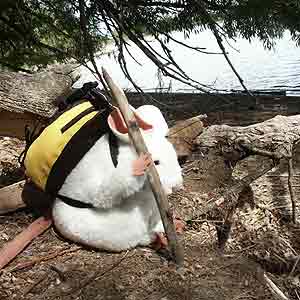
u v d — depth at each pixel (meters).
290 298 0.66
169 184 0.65
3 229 0.75
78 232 0.65
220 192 0.80
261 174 0.80
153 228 0.67
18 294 0.60
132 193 0.62
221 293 0.60
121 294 0.59
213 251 0.69
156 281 0.61
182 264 0.64
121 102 0.59
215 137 0.87
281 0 1.08
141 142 0.60
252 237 0.76
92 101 0.67
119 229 0.65
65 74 0.79
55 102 0.76
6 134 0.78
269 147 0.81
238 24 1.14
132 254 0.66
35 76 0.77
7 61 1.45
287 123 0.82
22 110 0.74
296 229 0.81
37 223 0.69
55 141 0.64
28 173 0.68
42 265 0.65
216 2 1.18
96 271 0.63
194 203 0.77
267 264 0.72
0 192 0.77
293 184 0.83
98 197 0.62
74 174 0.63
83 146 0.63
